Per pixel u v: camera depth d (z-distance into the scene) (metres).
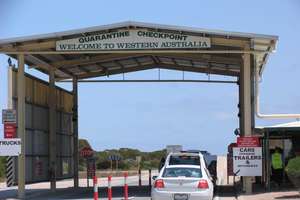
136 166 92.62
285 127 28.88
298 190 26.05
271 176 31.45
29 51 29.73
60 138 39.28
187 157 21.88
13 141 28.67
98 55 35.53
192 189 19.11
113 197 28.52
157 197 19.22
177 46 28.94
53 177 35.69
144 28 29.05
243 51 28.75
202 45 28.84
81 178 63.31
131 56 35.69
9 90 30.27
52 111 36.69
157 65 41.19
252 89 33.03
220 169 59.62
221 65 38.97
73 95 41.38
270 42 28.47
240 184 35.78
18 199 28.83
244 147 27.97
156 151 104.88
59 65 36.38
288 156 31.53
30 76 33.19
